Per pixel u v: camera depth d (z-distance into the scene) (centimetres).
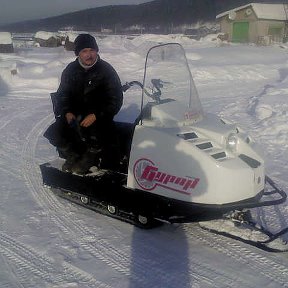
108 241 383
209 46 2733
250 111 910
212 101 1063
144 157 383
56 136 435
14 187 512
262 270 338
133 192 393
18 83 1284
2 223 417
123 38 3269
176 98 414
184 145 358
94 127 422
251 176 359
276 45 2770
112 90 427
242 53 2141
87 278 326
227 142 373
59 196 479
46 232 399
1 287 315
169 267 342
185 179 359
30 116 895
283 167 578
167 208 372
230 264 346
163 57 429
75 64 437
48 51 2409
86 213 441
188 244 378
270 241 350
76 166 441
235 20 3262
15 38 3784
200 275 331
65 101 438
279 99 963
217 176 345
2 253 363
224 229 386
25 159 618
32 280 324
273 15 3119
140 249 369
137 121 397
